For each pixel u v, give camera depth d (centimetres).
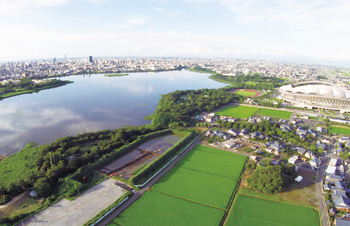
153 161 16000
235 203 12131
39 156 16150
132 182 13512
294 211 11600
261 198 12625
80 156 16750
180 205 11856
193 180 14312
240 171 15512
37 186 12444
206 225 10462
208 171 15450
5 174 14475
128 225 10319
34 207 11562
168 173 15138
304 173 15525
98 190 12862
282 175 13500
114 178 14188
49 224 10162
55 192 12688
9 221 10244
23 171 14925
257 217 11081
